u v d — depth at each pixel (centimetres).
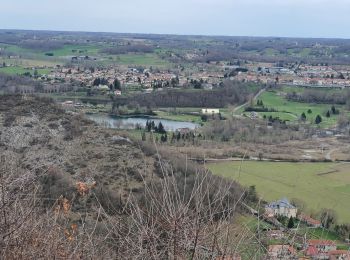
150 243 391
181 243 383
